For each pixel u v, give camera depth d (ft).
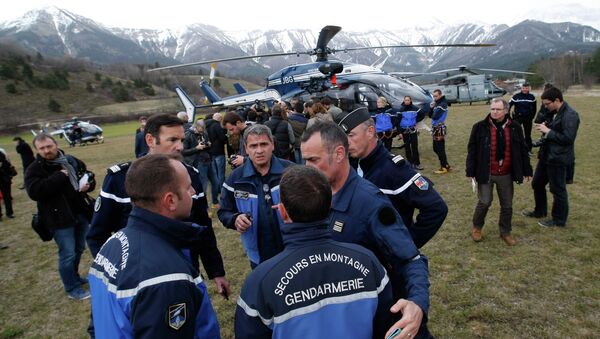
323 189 4.35
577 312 10.00
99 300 4.73
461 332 9.63
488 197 14.07
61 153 12.39
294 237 4.35
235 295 12.65
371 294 4.36
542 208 16.10
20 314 12.51
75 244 13.29
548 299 10.65
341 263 4.31
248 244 8.84
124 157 49.39
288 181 4.40
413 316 4.49
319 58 32.73
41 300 13.34
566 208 14.92
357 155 7.16
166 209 5.22
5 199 24.18
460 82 78.38
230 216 8.79
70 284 13.16
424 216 7.01
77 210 12.76
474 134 13.87
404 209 7.23
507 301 10.70
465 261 13.19
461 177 23.40
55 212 12.17
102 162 46.03
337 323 4.14
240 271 14.35
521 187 20.48
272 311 4.12
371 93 30.99
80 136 77.92
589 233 14.40
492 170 13.80
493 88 78.59
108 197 7.83
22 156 24.35
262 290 4.17
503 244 14.20
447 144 34.22
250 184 8.71
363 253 4.53
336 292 4.20
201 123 20.83
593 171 22.22
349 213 5.65
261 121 29.76
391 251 5.39
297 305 4.09
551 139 14.35
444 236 15.34
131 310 4.37
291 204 4.30
